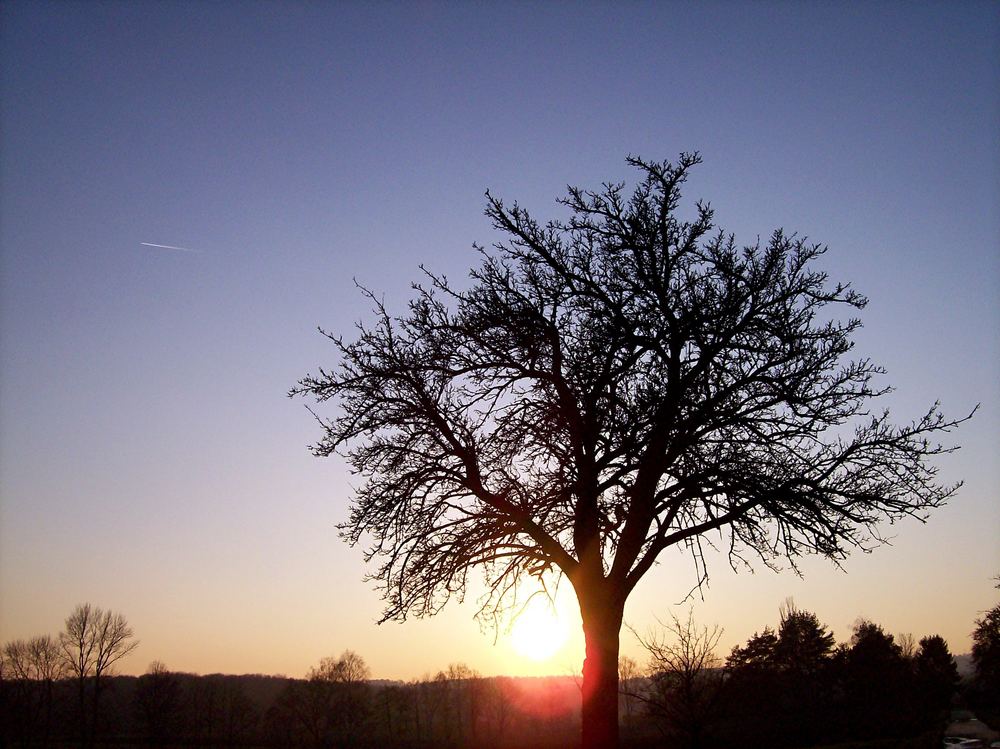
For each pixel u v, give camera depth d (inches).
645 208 581.6
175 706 3388.3
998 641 2974.9
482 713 3853.3
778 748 1818.4
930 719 2699.3
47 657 3048.7
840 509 539.5
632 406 544.7
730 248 570.9
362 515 590.2
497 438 577.3
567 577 571.2
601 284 580.7
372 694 3750.0
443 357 583.8
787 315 559.5
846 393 566.6
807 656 2175.2
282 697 3550.7
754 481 545.3
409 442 592.4
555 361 571.5
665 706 1291.8
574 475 578.2
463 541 580.7
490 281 590.2
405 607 596.7
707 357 548.7
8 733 2955.2
